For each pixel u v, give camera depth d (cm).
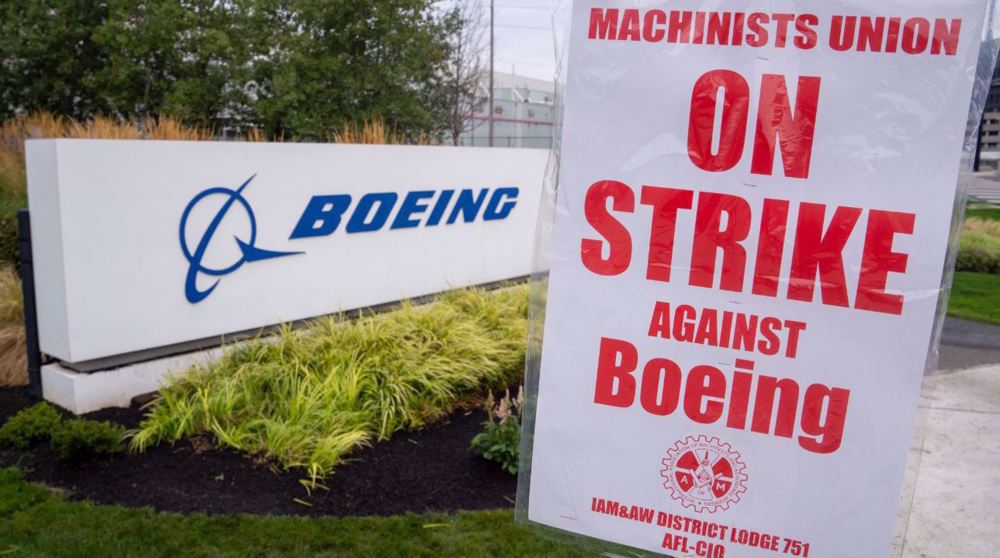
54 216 485
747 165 193
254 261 614
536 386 222
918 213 183
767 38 189
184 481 407
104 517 366
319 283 678
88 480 405
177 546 342
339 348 538
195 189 559
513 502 402
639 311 206
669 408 206
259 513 377
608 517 216
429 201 784
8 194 834
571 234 210
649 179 201
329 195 671
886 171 184
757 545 203
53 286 498
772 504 201
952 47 178
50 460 427
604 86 203
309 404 461
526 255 942
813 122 188
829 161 187
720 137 194
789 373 195
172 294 554
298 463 423
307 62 1255
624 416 211
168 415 462
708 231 198
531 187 932
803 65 187
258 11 1260
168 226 545
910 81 181
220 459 432
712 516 206
